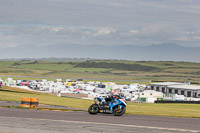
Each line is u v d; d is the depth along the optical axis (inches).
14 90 4146.2
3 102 1945.1
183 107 3833.7
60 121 995.9
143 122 1061.8
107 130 846.5
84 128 869.2
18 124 903.7
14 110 1348.4
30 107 1566.2
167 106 3919.8
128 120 1112.8
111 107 1294.3
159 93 5777.6
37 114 1205.7
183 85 7854.3
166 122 1087.6
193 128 947.3
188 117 1385.3
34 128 847.1
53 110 1488.7
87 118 1135.0
